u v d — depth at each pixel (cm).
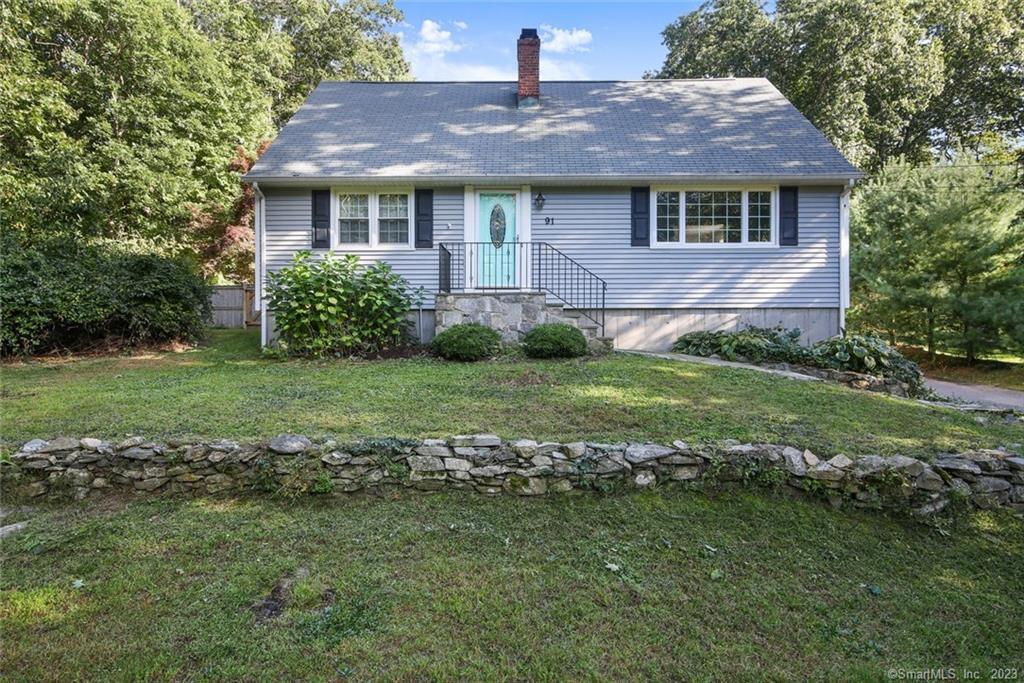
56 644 244
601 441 428
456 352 780
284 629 254
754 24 2117
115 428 451
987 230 1202
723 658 242
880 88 1928
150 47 1305
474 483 393
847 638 259
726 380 645
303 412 499
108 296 877
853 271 1452
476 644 246
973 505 385
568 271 966
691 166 927
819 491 387
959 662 248
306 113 1119
